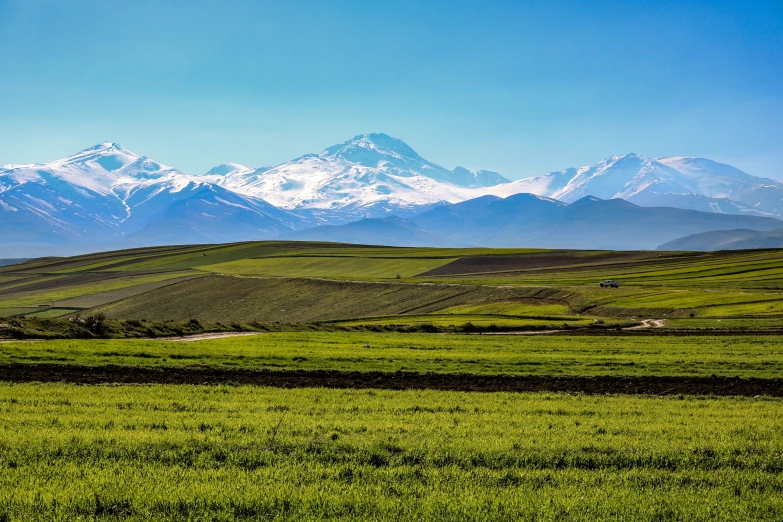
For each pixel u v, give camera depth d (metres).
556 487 24.44
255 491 22.58
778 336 97.62
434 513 21.34
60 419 33.50
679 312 147.50
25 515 20.38
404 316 166.75
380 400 43.19
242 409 38.41
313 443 28.75
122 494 22.09
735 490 24.52
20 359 56.41
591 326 125.25
